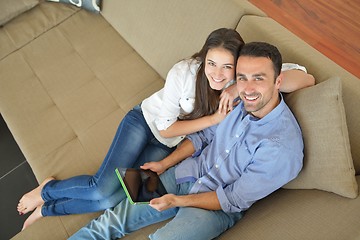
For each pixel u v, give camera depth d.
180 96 1.36
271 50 1.04
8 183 1.87
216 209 1.23
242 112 1.24
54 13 2.05
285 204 1.14
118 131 1.49
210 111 1.37
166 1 1.64
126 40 1.91
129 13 1.83
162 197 1.24
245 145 1.21
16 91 1.80
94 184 1.40
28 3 2.04
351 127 1.10
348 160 1.01
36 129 1.67
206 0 1.51
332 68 1.22
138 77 1.77
